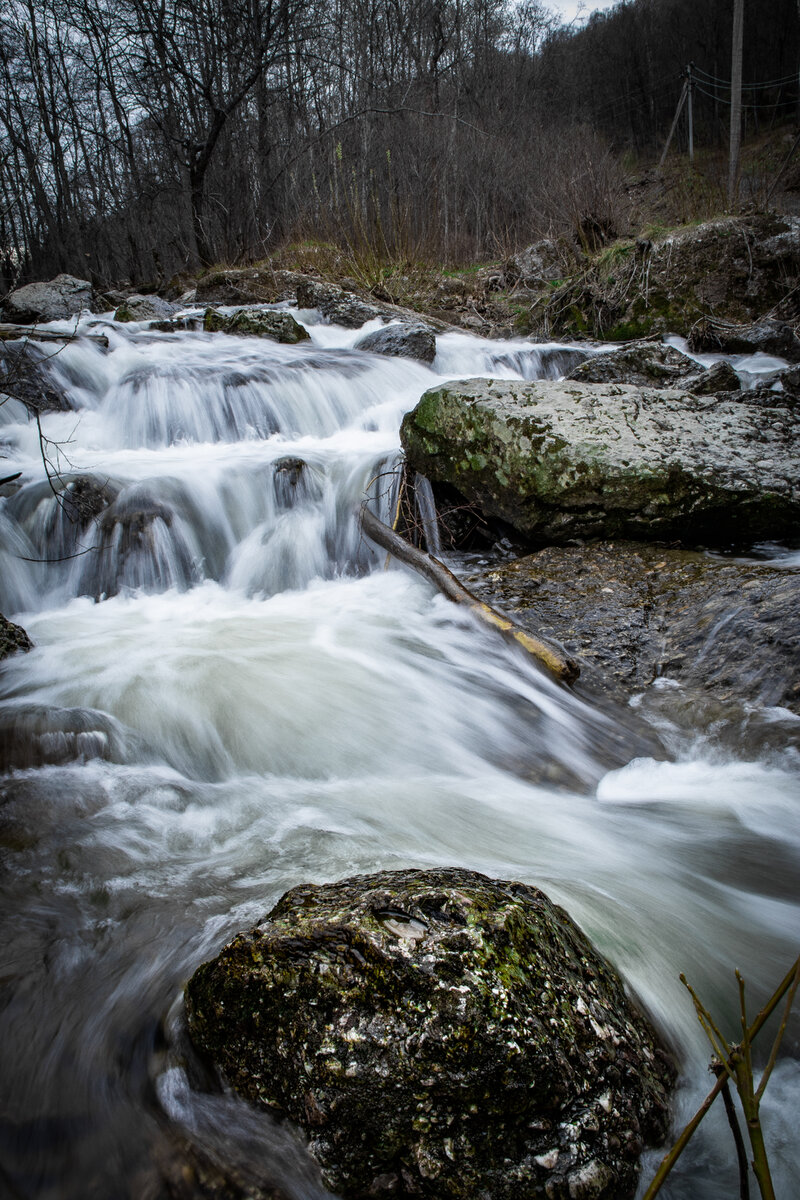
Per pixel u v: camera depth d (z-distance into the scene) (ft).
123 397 26.23
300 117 69.62
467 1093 5.76
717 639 14.06
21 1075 6.69
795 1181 6.15
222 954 6.82
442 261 49.98
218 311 36.81
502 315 43.37
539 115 78.59
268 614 17.56
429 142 56.13
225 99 65.82
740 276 38.86
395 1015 5.99
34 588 18.58
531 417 19.10
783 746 11.71
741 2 54.08
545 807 11.10
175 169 72.33
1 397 25.07
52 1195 5.72
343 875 9.20
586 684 13.99
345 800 11.12
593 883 9.18
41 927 8.46
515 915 6.71
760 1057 7.32
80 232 79.00
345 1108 5.84
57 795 10.91
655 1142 6.34
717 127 94.53
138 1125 6.22
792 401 23.61
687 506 17.88
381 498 21.57
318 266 48.37
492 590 17.16
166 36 59.31
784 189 58.49
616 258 41.34
